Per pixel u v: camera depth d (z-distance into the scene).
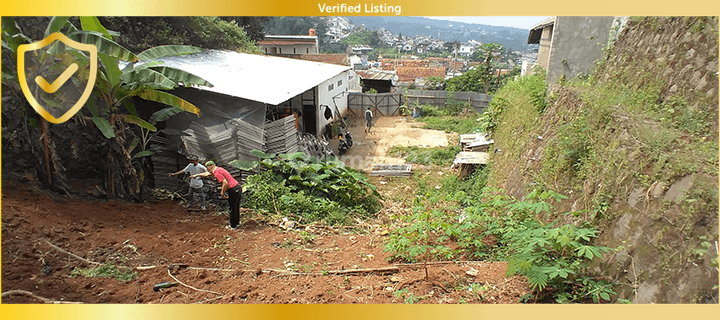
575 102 8.30
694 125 5.65
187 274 5.81
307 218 8.65
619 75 8.86
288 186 9.85
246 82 12.26
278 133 10.69
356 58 42.72
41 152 7.09
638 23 9.02
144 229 7.10
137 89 7.62
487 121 15.08
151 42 14.27
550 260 4.82
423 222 6.09
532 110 10.86
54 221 6.22
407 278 5.66
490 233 6.64
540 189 7.16
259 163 9.82
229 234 7.47
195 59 14.38
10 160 6.69
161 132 9.83
